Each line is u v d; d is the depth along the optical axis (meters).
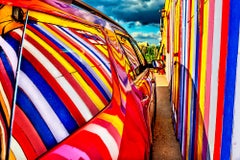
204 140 2.29
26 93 1.59
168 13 10.46
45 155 1.29
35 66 1.74
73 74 1.94
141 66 4.31
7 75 1.43
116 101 1.86
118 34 3.01
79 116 1.70
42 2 1.45
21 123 1.45
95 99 1.92
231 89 1.51
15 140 1.37
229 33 1.57
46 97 1.65
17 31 1.52
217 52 1.87
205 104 2.28
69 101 1.74
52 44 1.98
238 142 1.39
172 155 4.00
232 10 1.51
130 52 3.74
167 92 9.27
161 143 4.45
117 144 1.57
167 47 11.71
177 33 5.24
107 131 1.57
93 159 1.33
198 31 2.71
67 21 1.68
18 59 1.45
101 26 2.10
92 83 2.02
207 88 2.20
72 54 2.08
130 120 1.93
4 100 1.38
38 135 1.46
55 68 1.86
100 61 2.30
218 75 1.82
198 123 2.60
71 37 2.22
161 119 5.86
